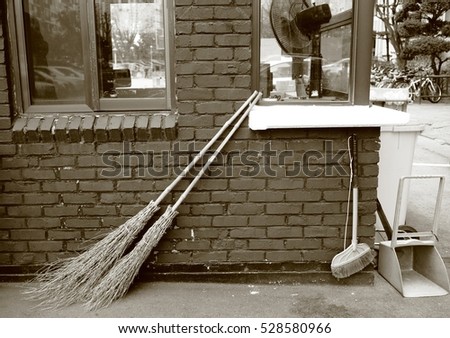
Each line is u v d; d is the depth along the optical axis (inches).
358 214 154.2
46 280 155.8
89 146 150.9
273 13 150.6
